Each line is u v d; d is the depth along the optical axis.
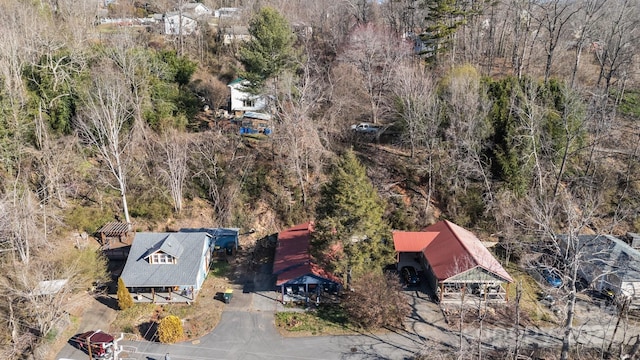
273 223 49.16
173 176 46.62
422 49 70.25
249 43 53.41
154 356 32.00
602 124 46.25
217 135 52.84
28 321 33.44
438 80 53.09
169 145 47.84
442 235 42.81
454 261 37.59
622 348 27.77
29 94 46.50
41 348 31.69
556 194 41.72
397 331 34.78
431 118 46.12
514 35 67.50
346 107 54.75
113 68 50.47
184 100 57.00
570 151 46.97
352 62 59.22
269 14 50.75
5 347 32.03
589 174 48.50
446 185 49.47
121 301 36.56
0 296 33.84
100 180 47.41
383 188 49.50
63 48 53.50
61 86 48.50
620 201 46.06
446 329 34.81
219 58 73.75
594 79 61.56
